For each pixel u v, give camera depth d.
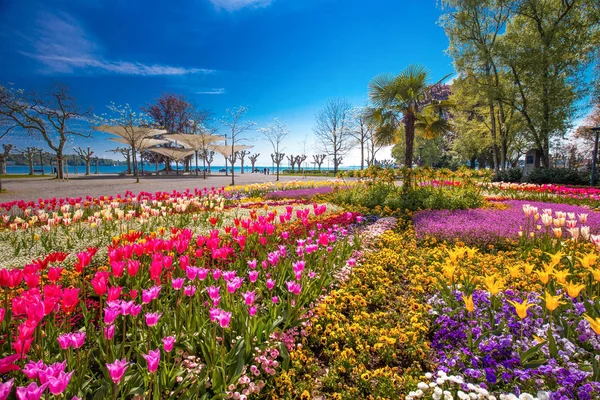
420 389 2.40
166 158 64.56
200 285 3.56
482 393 2.21
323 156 66.06
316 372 2.91
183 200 9.33
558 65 24.39
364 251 6.12
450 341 3.10
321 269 4.60
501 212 9.38
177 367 2.50
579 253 4.89
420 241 7.12
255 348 2.74
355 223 8.81
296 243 5.76
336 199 13.05
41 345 2.43
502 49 24.48
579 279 4.23
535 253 5.57
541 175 24.38
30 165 52.44
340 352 3.00
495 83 27.02
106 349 2.41
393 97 16.73
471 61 26.67
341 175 14.88
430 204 11.01
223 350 2.55
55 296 2.50
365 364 2.95
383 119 17.61
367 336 3.29
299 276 3.45
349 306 4.02
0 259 5.37
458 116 33.31
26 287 4.04
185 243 4.08
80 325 3.27
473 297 3.54
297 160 75.31
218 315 2.42
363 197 12.30
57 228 7.42
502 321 3.06
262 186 19.22
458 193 11.76
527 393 2.21
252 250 5.35
